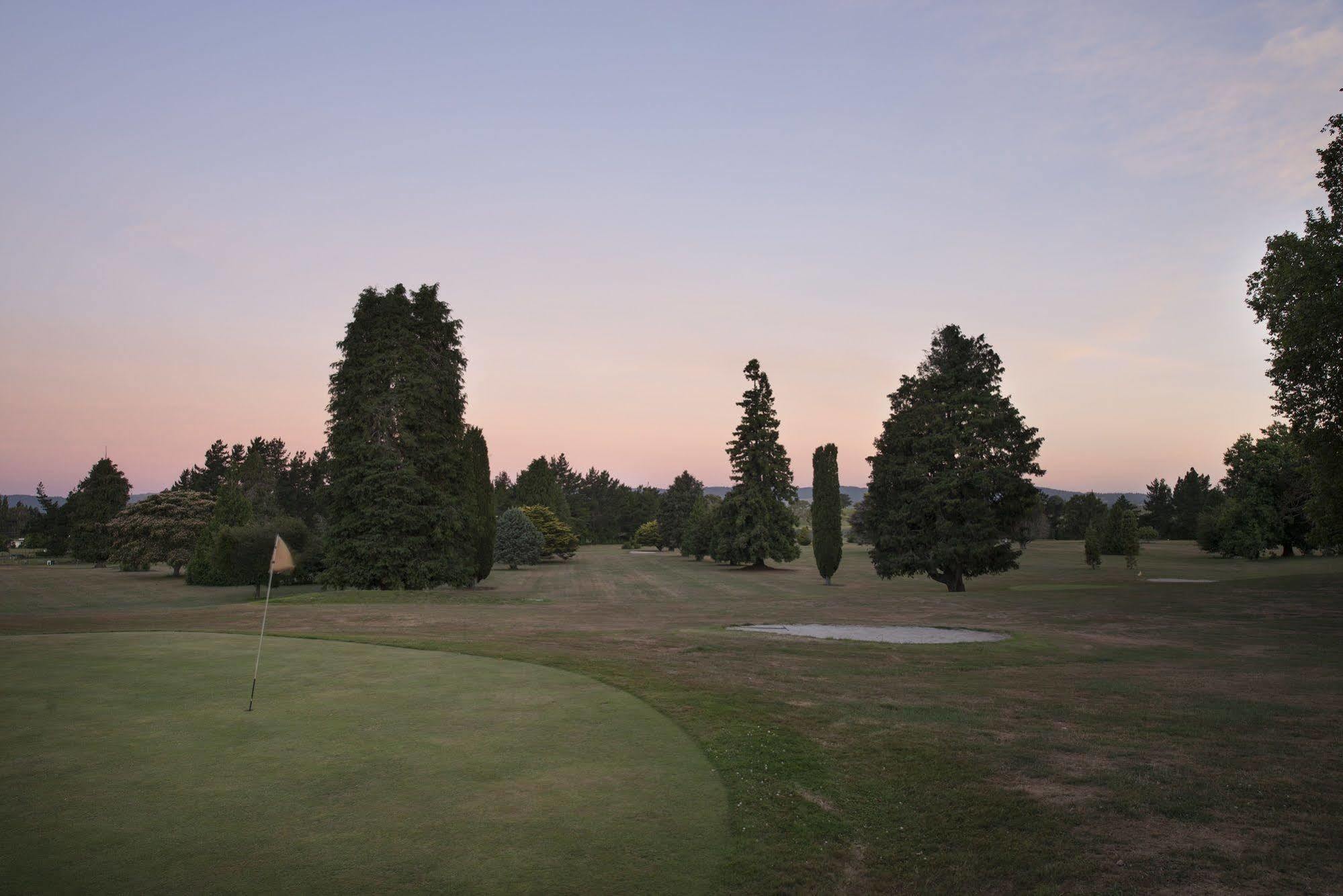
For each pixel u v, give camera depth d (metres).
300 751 8.10
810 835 6.32
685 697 11.13
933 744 9.08
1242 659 15.32
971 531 36.69
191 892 5.02
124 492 84.19
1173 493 109.88
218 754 7.92
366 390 36.19
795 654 15.67
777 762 8.20
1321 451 22.45
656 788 7.28
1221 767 8.18
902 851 6.07
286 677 11.95
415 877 5.31
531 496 104.88
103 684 11.17
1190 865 5.77
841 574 61.88
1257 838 6.27
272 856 5.59
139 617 21.02
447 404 38.84
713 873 5.57
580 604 29.31
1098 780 7.75
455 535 38.31
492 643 16.05
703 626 20.92
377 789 7.04
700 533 82.31
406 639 16.48
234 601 39.44
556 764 7.91
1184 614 22.39
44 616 21.62
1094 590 30.58
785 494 67.94
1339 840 6.23
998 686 12.62
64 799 6.60
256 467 94.62
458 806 6.66
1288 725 10.02
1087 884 5.50
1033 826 6.55
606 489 170.62
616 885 5.30
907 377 40.31
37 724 8.95
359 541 34.91
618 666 13.62
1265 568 51.72
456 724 9.32
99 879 5.17
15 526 146.25
